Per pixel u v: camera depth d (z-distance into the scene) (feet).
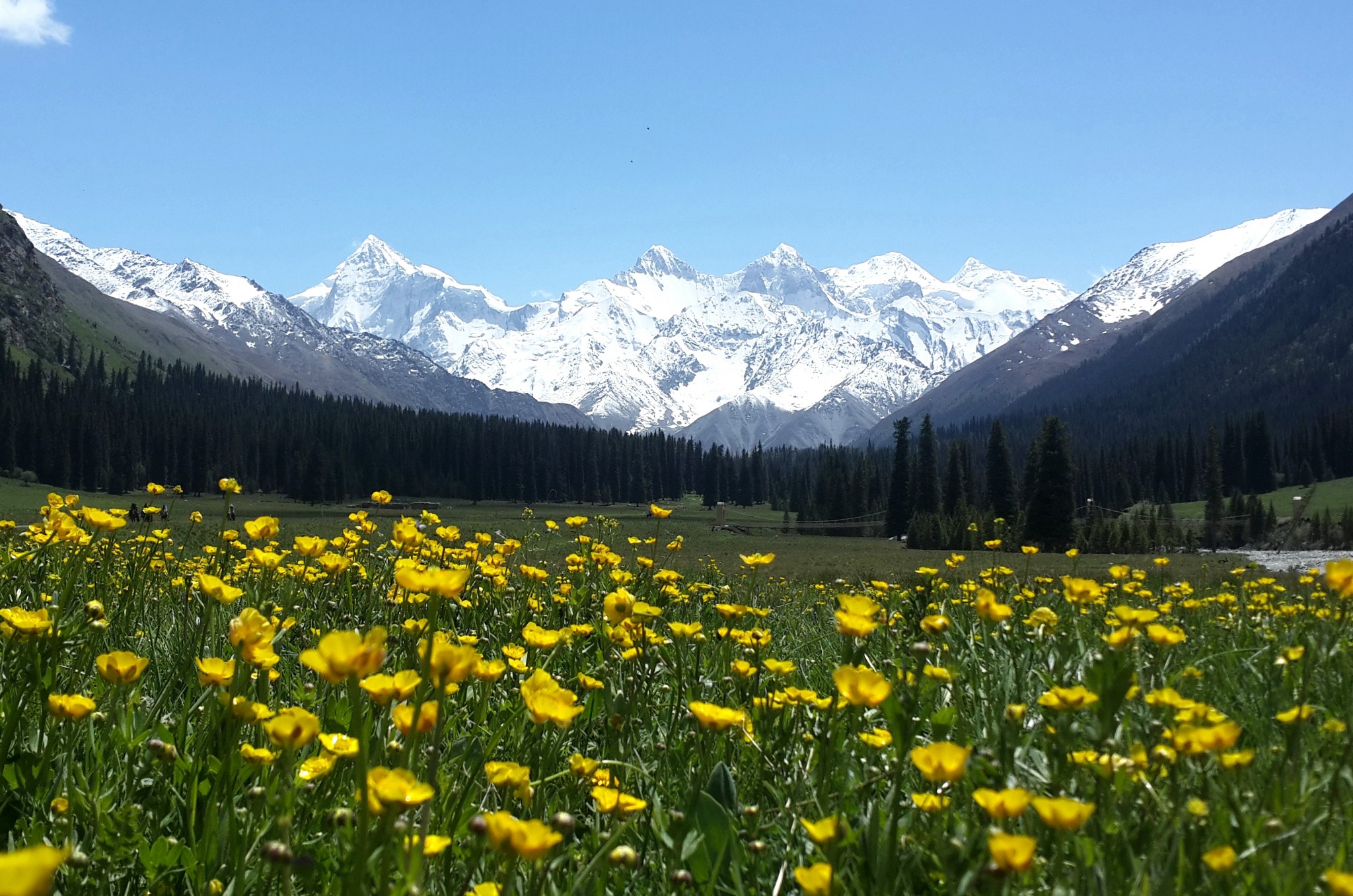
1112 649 11.12
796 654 20.97
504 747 11.58
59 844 8.20
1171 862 7.46
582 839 9.86
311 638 16.42
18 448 461.37
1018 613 18.72
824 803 9.77
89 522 16.62
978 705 13.41
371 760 9.91
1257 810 9.20
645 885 9.15
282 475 578.66
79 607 16.93
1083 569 69.72
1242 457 592.60
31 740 10.23
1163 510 405.80
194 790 8.86
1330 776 9.32
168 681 12.78
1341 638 15.65
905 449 401.90
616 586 21.22
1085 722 10.89
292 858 6.52
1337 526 229.45
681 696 13.89
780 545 255.29
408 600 17.84
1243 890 7.22
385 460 616.39
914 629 17.12
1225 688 15.33
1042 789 9.85
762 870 9.03
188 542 29.07
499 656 16.76
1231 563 82.17
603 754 11.78
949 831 8.96
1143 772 9.03
